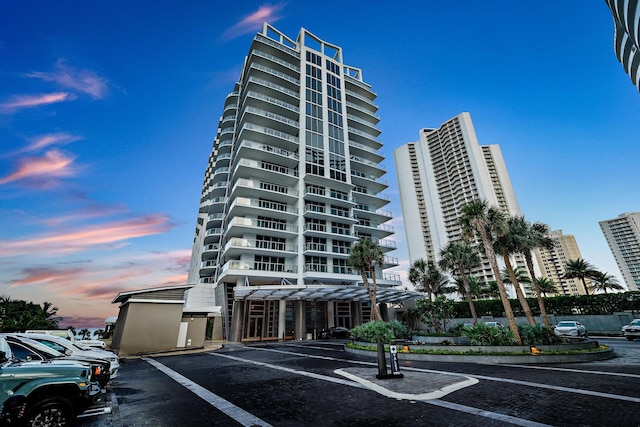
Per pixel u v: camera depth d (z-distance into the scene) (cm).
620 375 918
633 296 2767
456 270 3228
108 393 816
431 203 10481
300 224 3722
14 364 520
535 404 627
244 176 3809
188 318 2272
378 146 5353
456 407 618
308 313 3406
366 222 4684
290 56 4647
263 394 769
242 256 3344
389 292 3103
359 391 779
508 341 1423
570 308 3114
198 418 584
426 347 1519
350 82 5372
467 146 9888
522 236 2128
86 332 3650
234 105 4900
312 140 4316
